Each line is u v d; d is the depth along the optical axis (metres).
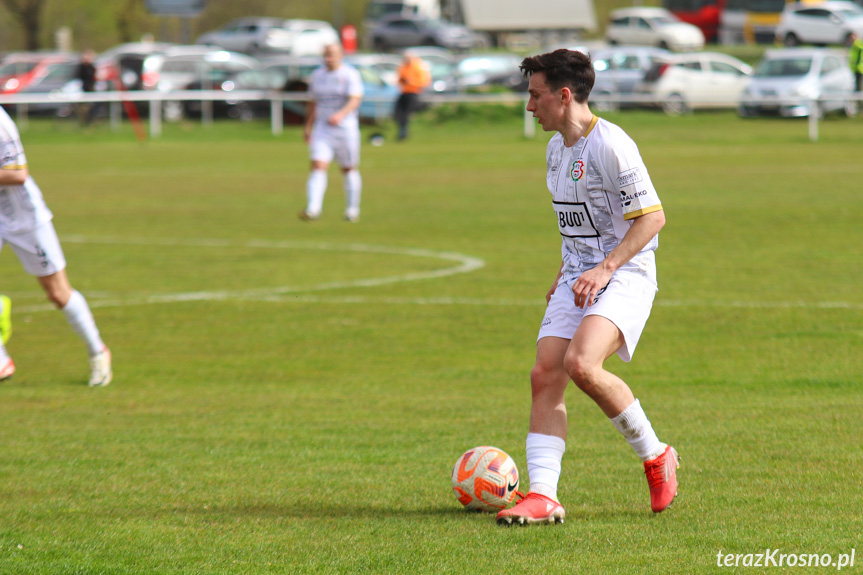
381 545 15.70
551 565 14.71
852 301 36.31
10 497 18.41
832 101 131.25
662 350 30.16
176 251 49.50
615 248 16.44
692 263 43.97
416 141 119.06
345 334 33.06
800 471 19.28
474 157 99.75
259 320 35.16
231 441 22.12
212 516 17.28
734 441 21.36
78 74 136.12
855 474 19.03
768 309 35.22
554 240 51.41
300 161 98.06
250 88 139.88
